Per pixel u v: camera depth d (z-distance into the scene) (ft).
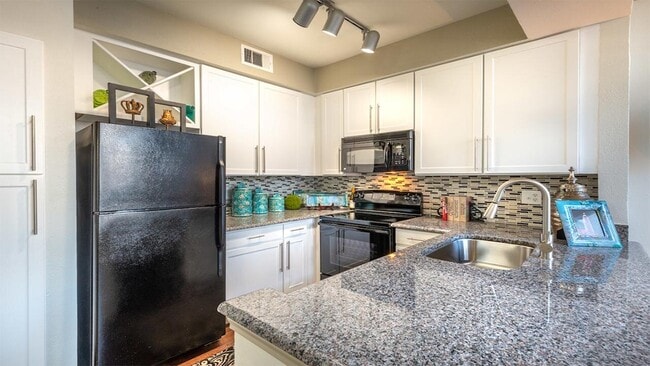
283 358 2.40
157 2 6.91
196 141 6.32
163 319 5.87
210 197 6.55
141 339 5.59
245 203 9.27
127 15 6.71
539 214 7.45
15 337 4.87
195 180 6.30
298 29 8.20
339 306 2.70
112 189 5.24
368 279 3.43
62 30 5.36
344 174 10.71
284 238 8.87
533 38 6.64
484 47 7.30
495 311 2.58
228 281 7.48
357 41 8.93
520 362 1.86
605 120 5.90
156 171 5.75
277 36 8.61
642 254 4.49
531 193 7.59
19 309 4.90
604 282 3.30
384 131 9.31
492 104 7.29
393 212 10.01
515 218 7.82
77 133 6.03
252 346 2.70
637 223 5.97
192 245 6.26
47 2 5.19
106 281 5.19
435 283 3.28
